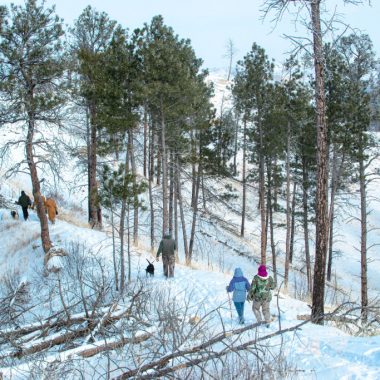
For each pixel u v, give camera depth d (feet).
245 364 22.25
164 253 53.26
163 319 26.17
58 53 60.03
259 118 84.79
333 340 26.99
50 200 73.46
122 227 52.70
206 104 84.64
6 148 62.90
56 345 28.04
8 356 25.68
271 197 96.99
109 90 64.39
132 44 67.36
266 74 82.43
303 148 87.10
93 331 27.37
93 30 79.46
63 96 61.46
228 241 112.06
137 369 21.39
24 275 54.95
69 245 62.44
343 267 117.39
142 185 53.57
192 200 116.47
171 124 79.05
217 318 37.17
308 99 79.82
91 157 81.41
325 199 39.24
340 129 72.33
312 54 38.65
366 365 22.39
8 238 69.51
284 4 37.19
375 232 138.82
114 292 44.16
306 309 46.80
